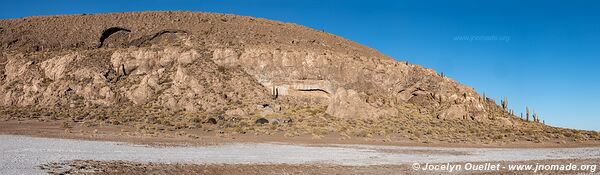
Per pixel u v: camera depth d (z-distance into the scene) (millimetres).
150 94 74625
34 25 112438
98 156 28859
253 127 59438
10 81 79562
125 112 68062
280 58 83688
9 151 29016
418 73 87500
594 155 41844
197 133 53844
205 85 77188
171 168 25766
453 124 70750
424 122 70375
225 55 84688
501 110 88438
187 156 31172
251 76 82000
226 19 126938
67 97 73750
